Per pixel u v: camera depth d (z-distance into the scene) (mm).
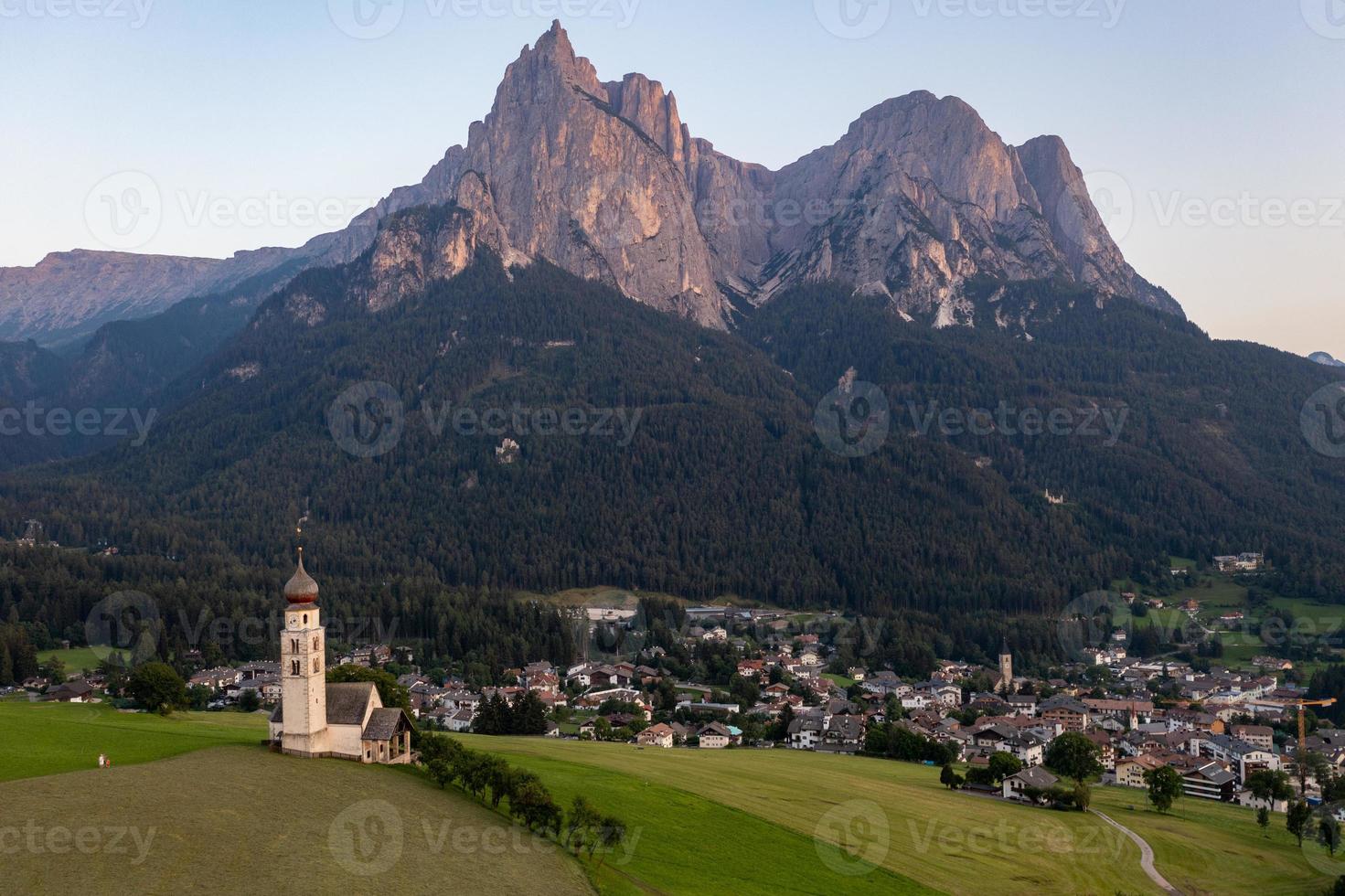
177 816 123062
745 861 138875
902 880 141250
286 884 108250
